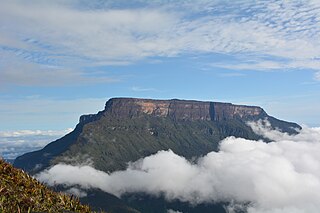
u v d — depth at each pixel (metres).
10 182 9.05
